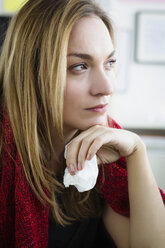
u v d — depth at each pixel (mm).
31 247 588
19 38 588
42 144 652
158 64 1938
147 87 1958
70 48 535
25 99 595
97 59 543
